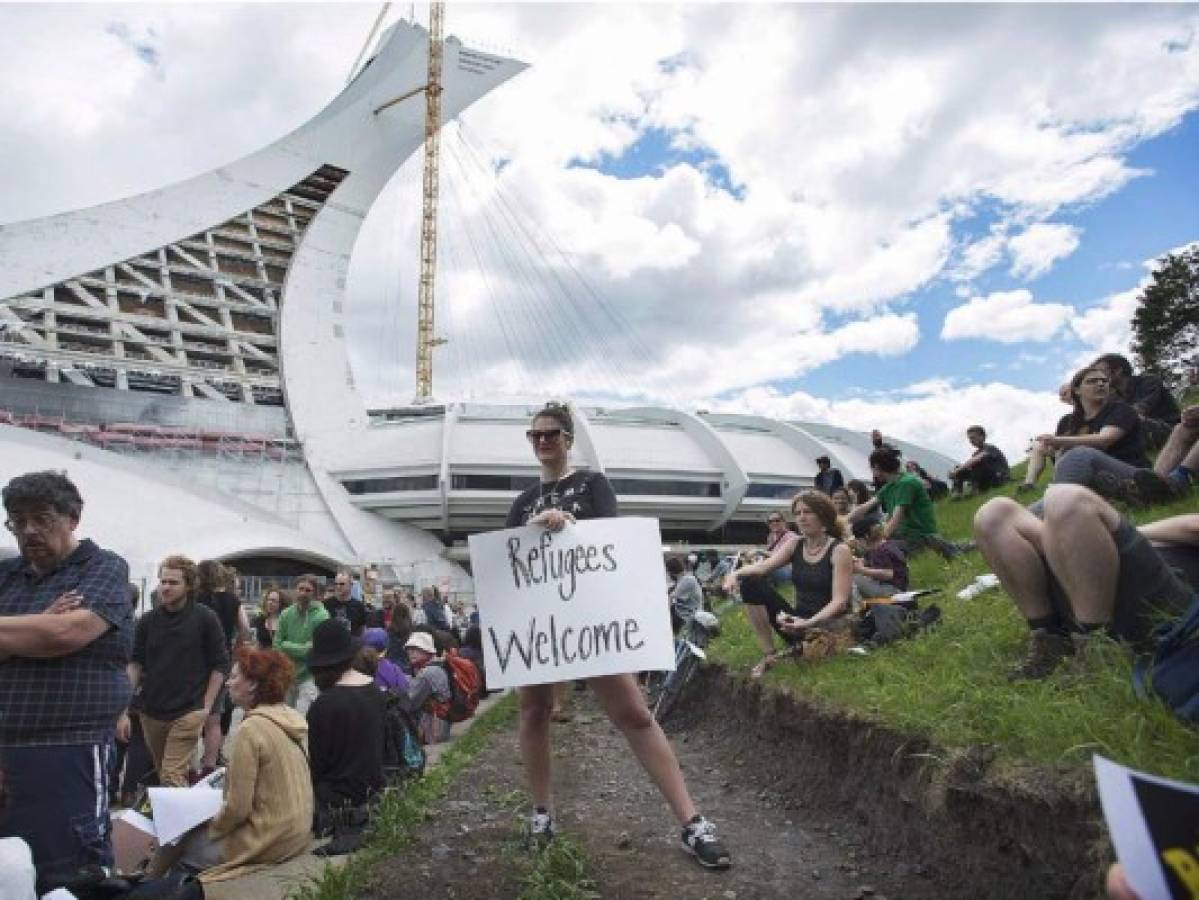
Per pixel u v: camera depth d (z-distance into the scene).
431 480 57.72
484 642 4.05
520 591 4.12
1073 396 8.10
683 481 62.53
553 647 4.00
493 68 89.12
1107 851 2.71
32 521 3.80
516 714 11.21
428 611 17.30
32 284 63.00
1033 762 3.35
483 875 4.05
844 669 5.95
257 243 75.38
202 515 46.16
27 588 3.88
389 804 5.33
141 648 6.77
